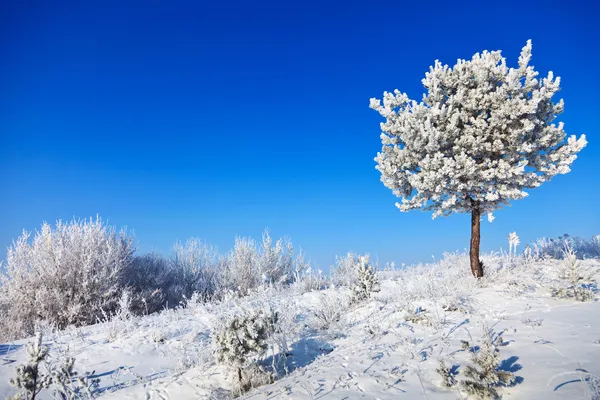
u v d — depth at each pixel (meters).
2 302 12.95
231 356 5.80
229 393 5.46
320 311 8.88
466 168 9.29
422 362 5.00
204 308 11.22
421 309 7.46
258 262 17.53
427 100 10.48
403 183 10.74
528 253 12.18
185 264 18.98
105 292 13.46
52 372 5.42
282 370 6.27
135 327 9.35
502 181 9.77
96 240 15.02
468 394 4.01
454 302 7.53
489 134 9.56
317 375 5.06
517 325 6.00
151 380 6.23
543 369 4.29
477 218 10.19
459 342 5.54
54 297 12.80
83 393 5.72
